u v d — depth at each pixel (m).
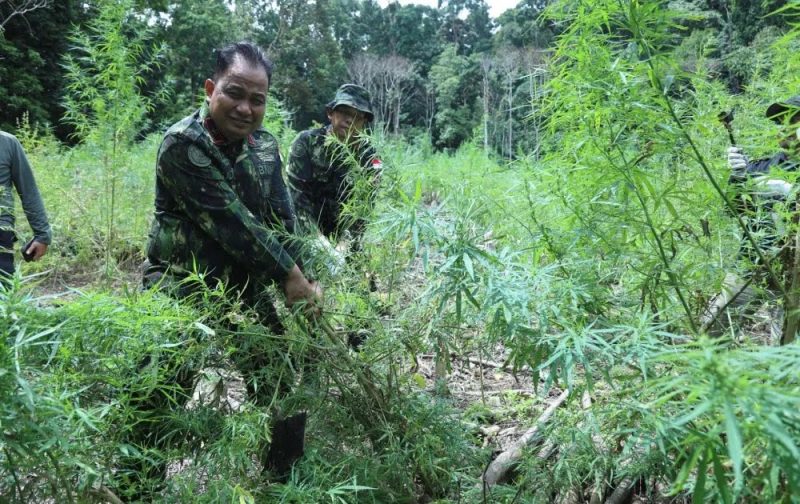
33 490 1.50
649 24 1.69
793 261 1.85
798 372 0.94
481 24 57.78
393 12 56.22
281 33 35.69
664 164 1.91
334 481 2.00
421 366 3.86
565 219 2.02
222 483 1.78
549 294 1.70
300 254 2.41
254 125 2.29
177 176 2.13
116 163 5.90
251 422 1.87
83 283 6.15
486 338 2.18
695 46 2.43
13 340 1.32
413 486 2.34
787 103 1.68
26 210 3.67
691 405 1.27
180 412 2.00
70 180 7.12
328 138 2.62
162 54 5.65
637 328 1.50
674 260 1.96
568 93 1.80
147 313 1.61
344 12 53.16
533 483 2.13
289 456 1.99
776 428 0.84
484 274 1.66
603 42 1.71
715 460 1.05
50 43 18.36
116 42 5.15
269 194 2.50
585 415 2.02
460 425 2.41
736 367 0.91
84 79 5.34
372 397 2.31
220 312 2.16
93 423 1.48
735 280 2.12
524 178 2.10
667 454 1.76
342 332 2.36
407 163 2.41
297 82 34.38
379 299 2.39
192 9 25.97
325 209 3.30
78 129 5.96
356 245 2.47
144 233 6.45
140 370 1.75
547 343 1.63
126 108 5.35
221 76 2.22
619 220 1.85
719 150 2.20
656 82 1.62
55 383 1.40
